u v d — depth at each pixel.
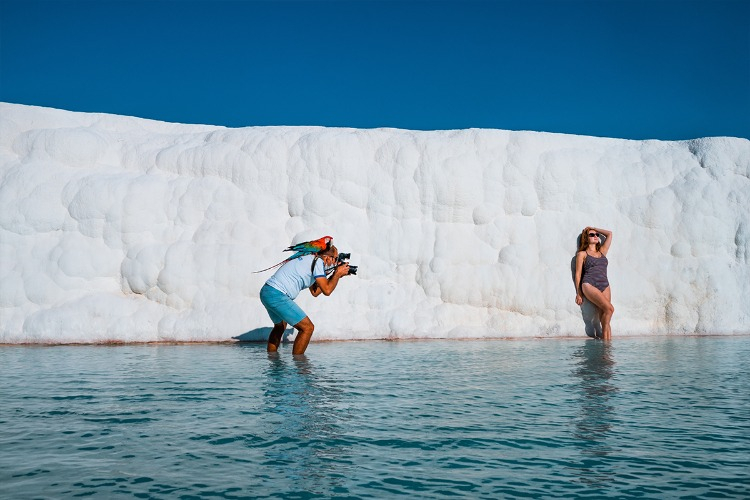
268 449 3.05
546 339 8.79
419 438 3.23
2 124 9.64
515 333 8.95
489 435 3.29
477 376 5.18
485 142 9.48
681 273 9.25
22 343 8.37
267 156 9.37
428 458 2.92
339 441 3.17
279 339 7.39
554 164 9.36
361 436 3.26
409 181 9.27
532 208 9.30
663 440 3.21
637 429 3.41
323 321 8.74
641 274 9.23
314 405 3.99
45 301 8.68
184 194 9.27
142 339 8.52
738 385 4.75
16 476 2.66
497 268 9.15
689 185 9.48
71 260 8.82
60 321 8.46
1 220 8.92
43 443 3.14
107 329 8.50
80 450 3.03
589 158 9.56
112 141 9.87
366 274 9.09
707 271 9.25
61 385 4.76
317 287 7.42
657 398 4.23
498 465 2.82
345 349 7.47
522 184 9.32
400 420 3.59
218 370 5.57
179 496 2.45
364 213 9.30
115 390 4.53
